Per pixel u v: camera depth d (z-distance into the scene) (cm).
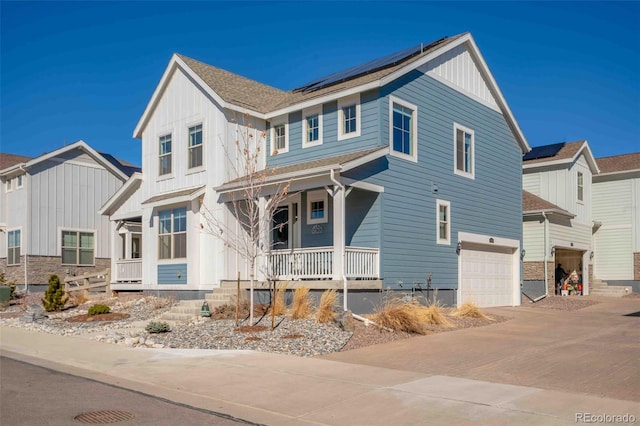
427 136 1970
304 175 1661
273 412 765
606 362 1037
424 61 1933
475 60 2247
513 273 2408
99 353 1227
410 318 1401
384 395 830
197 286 1980
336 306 1588
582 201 2941
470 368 1007
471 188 2178
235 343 1284
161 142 2222
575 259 2980
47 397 835
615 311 2020
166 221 2114
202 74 2095
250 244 1886
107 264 3123
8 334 1567
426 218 1938
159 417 731
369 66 2050
